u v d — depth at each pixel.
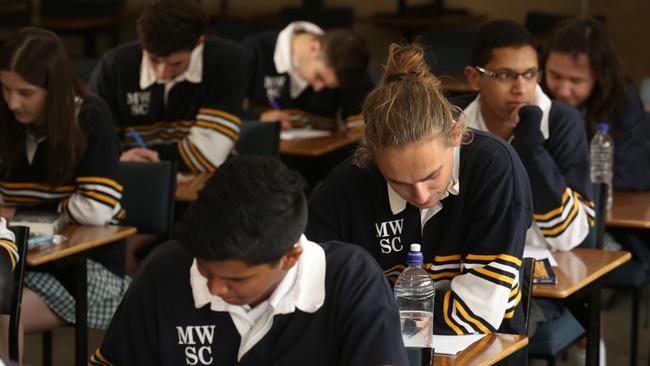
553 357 2.88
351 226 2.29
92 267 3.17
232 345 1.68
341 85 4.79
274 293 1.66
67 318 3.09
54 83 3.07
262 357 1.67
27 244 2.64
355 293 1.66
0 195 3.30
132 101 4.27
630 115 3.71
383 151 1.97
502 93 2.80
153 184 3.48
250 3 10.38
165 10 3.87
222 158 4.19
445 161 1.98
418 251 2.07
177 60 3.96
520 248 2.21
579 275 2.65
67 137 3.12
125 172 3.50
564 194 2.77
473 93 3.01
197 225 1.47
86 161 3.20
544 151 2.77
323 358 1.66
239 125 4.24
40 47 3.05
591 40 3.51
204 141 4.17
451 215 2.21
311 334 1.66
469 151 2.21
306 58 4.84
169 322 1.70
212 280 1.53
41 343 4.07
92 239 3.03
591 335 2.77
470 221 2.21
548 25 8.05
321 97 4.98
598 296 2.75
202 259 1.49
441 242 2.23
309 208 2.32
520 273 2.25
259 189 1.47
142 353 1.73
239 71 4.25
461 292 2.17
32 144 3.23
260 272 1.52
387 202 2.24
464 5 9.66
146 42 3.91
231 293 1.56
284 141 4.65
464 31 6.85
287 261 1.56
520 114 2.78
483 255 2.18
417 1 10.05
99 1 9.44
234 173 1.49
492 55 2.80
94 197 3.19
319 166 4.87
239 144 4.24
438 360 2.00
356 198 2.26
